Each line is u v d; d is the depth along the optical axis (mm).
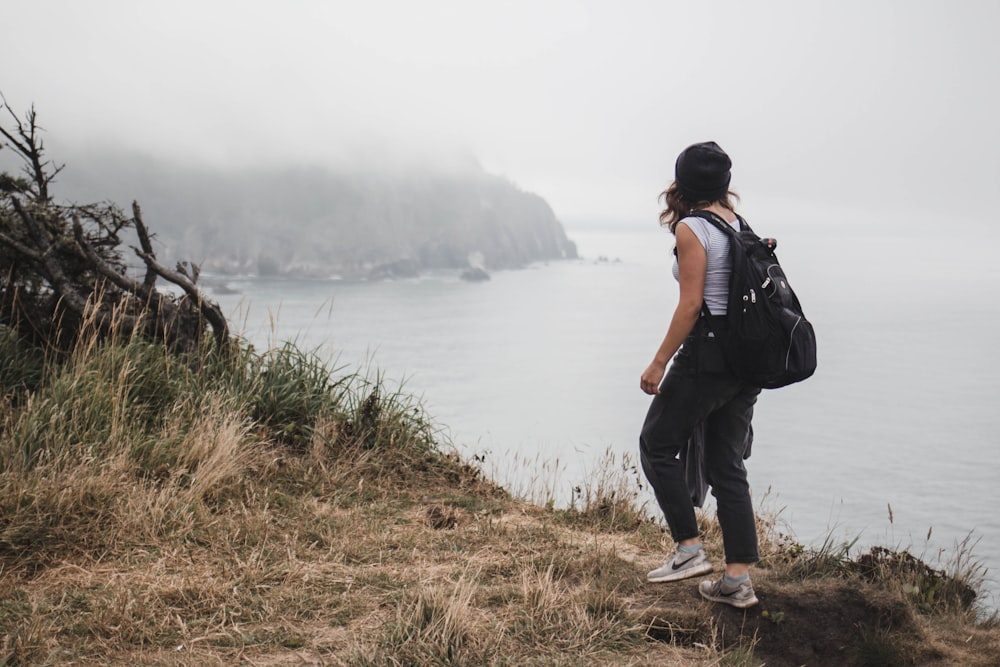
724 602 3346
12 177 5824
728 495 3330
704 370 3176
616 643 3082
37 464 4102
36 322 5609
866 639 3254
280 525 4113
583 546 4148
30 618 2982
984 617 3826
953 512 87438
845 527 4469
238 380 5656
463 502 4875
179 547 3689
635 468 5148
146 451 4520
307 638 2992
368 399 5645
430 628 2939
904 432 159000
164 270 5715
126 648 2859
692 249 3113
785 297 3148
